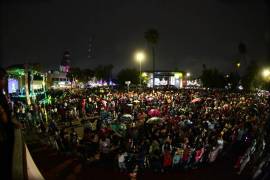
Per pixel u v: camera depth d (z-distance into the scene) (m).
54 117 20.33
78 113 22.77
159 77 100.62
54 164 9.12
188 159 10.12
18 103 18.03
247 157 8.38
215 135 12.40
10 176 2.40
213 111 20.58
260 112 18.77
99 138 10.59
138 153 10.03
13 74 27.77
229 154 12.03
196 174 9.51
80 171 8.81
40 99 28.41
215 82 82.88
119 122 16.77
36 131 14.22
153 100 28.80
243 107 23.27
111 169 9.48
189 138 11.68
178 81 100.75
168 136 11.43
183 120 15.53
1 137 2.38
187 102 27.83
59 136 11.35
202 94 43.75
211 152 10.86
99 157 10.02
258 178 3.10
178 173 9.61
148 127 13.70
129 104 24.66
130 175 8.77
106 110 22.48
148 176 9.25
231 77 71.69
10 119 2.49
